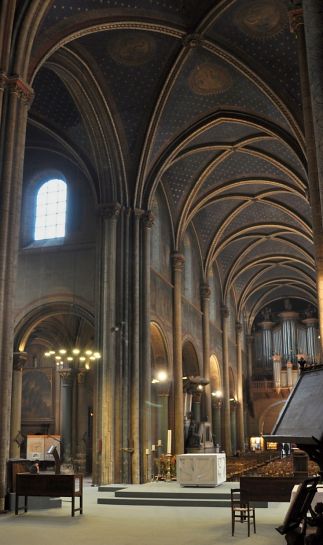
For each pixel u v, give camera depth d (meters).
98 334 20.95
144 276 22.14
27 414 30.61
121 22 17.58
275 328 48.12
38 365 30.98
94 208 23.31
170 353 25.64
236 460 26.30
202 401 30.61
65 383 28.28
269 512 12.80
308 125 13.15
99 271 21.53
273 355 46.78
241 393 41.19
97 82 19.95
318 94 8.52
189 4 18.03
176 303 26.38
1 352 12.54
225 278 37.44
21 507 12.54
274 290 46.22
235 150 24.59
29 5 14.12
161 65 20.02
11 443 22.00
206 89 21.14
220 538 9.55
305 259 36.91
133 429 20.31
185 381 28.20
